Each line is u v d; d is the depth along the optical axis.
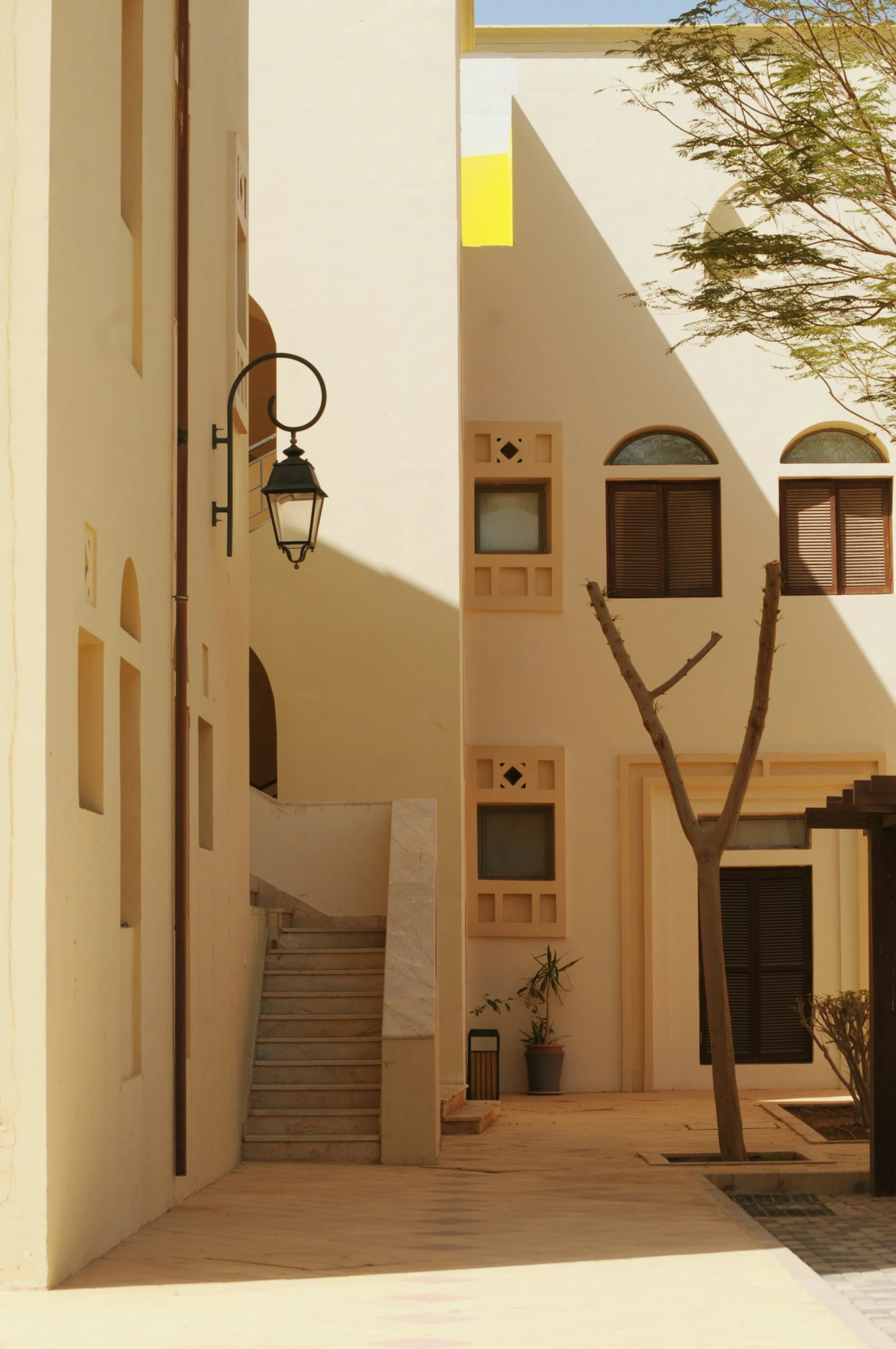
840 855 18.09
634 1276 5.96
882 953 10.05
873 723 18.09
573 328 18.53
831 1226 8.82
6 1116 5.44
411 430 16.08
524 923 17.64
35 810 5.52
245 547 11.71
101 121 6.75
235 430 11.26
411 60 16.47
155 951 7.67
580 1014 17.59
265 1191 8.93
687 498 18.50
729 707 18.06
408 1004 10.98
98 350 6.57
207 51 10.02
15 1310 5.08
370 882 14.49
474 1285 5.70
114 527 6.84
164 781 7.99
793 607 18.25
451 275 16.22
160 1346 4.53
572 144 18.78
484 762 17.89
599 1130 13.34
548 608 18.08
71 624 5.96
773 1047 17.89
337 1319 4.98
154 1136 7.53
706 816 18.23
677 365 18.48
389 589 15.94
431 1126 10.62
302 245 16.30
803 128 11.10
